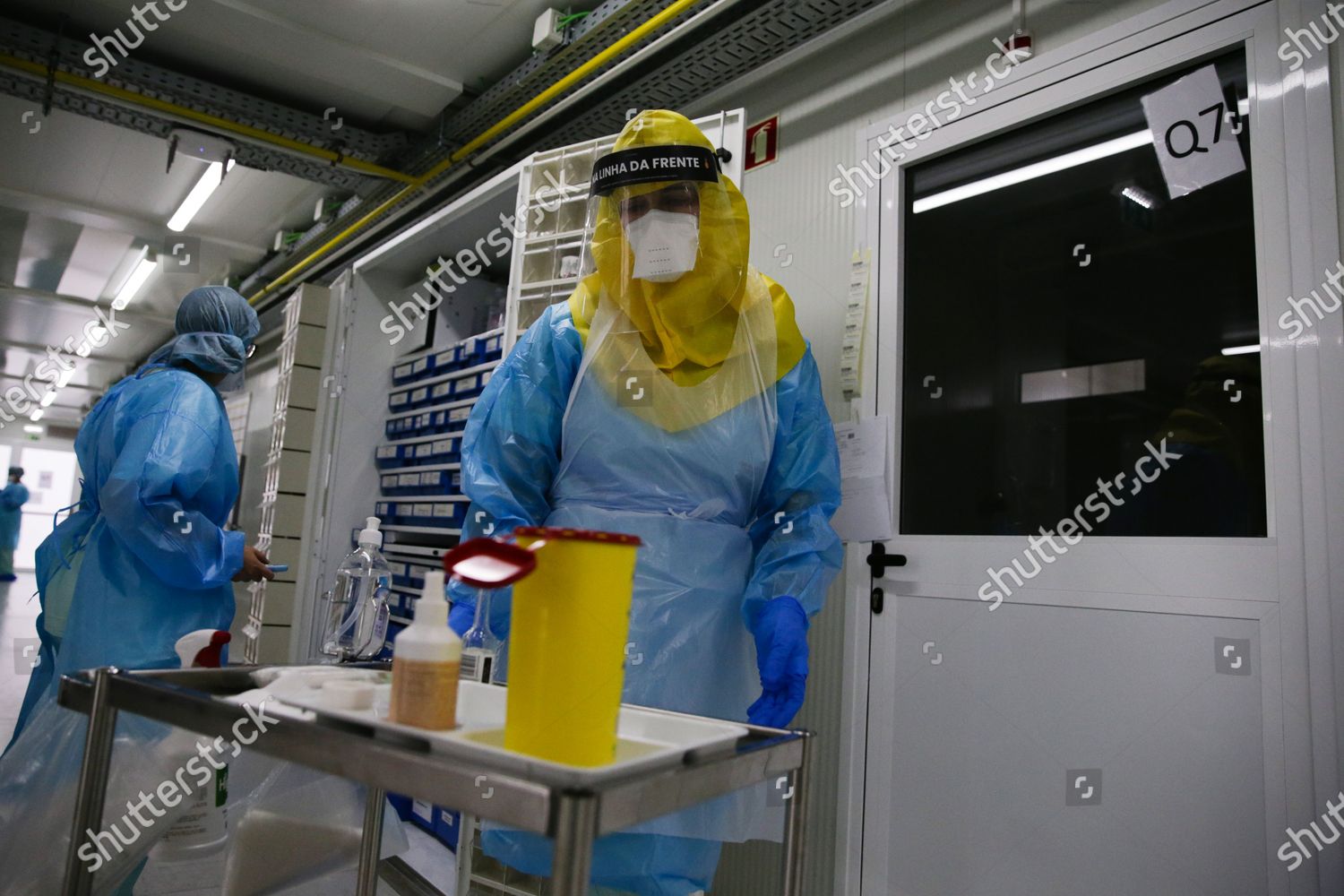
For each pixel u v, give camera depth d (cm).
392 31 281
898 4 203
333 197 421
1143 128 162
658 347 131
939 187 195
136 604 149
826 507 138
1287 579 132
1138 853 141
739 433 132
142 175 407
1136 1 164
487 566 62
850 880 178
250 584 350
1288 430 135
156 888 151
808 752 82
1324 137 137
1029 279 176
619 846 117
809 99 224
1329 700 126
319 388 342
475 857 187
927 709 173
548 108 279
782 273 221
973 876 160
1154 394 154
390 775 63
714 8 210
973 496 177
